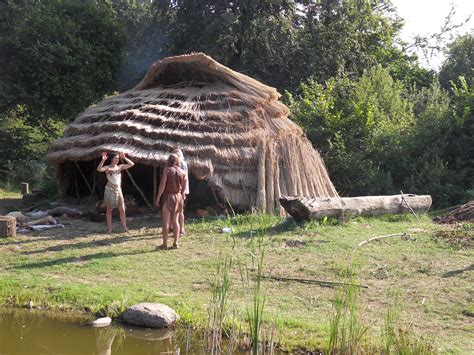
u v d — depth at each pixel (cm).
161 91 1644
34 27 2617
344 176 1822
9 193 2258
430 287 855
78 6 2816
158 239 1201
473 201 1437
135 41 3145
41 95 2658
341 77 2731
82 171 1791
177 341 686
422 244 1093
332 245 1084
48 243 1166
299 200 1230
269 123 1591
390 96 2094
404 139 1884
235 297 805
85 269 961
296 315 741
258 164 1489
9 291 840
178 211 1138
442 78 3300
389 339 534
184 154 1425
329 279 892
